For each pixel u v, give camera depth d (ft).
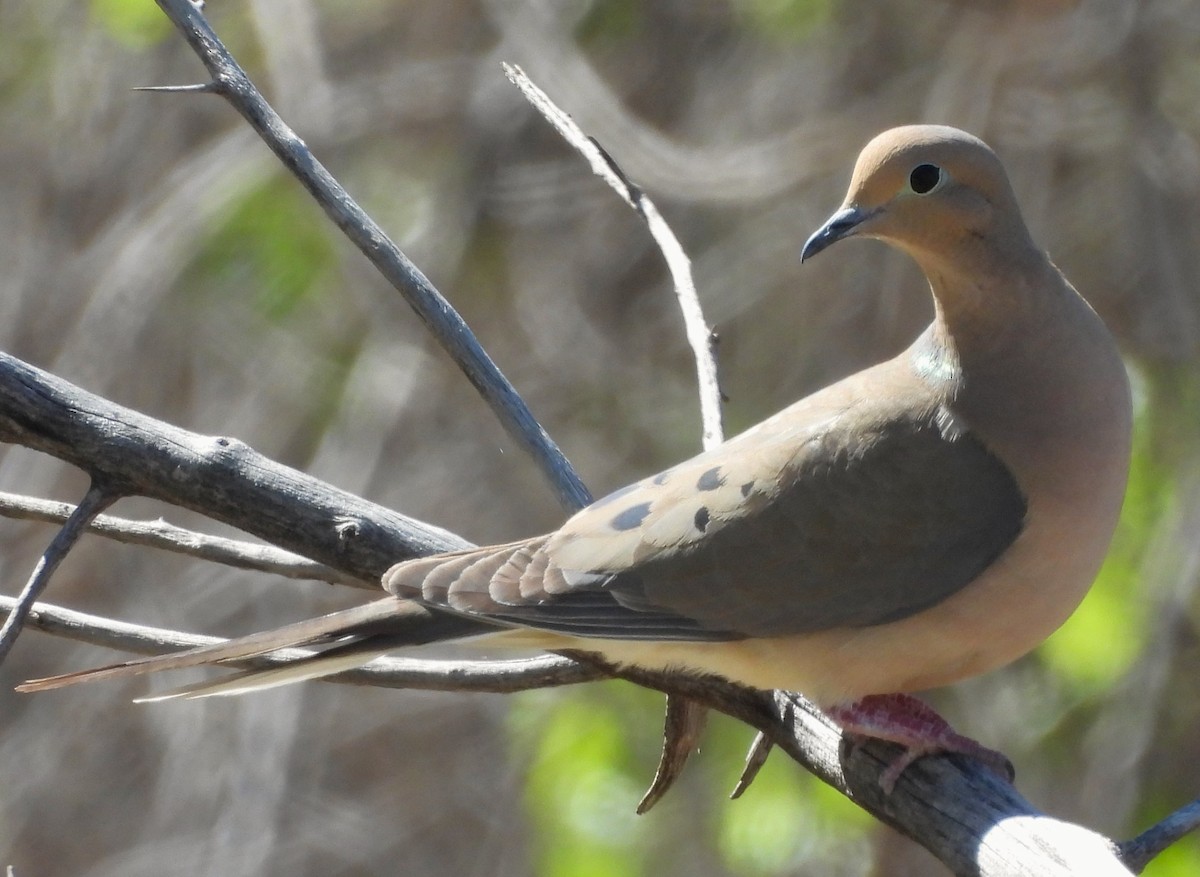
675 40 52.49
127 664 19.58
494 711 53.42
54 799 51.49
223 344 49.98
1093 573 22.76
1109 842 18.40
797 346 50.62
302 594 50.52
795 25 47.55
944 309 23.04
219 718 50.14
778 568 22.74
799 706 23.04
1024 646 23.18
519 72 25.99
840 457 22.94
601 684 43.55
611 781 41.93
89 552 51.06
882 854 42.93
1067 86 47.96
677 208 52.60
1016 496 22.41
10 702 52.19
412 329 50.72
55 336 51.26
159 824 49.57
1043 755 45.19
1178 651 45.09
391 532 21.85
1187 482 40.96
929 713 22.22
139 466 20.92
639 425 51.42
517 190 51.55
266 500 21.35
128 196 51.96
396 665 22.72
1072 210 48.85
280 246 47.60
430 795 53.06
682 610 22.65
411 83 51.24
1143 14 46.39
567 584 22.35
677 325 52.01
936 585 22.58
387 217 51.44
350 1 52.01
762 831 41.22
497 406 23.11
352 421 49.96
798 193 51.06
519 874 50.67
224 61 22.74
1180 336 44.45
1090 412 22.35
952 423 22.77
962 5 48.78
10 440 20.92
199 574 50.96
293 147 22.79
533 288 52.80
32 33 52.24
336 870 51.96
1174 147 46.73
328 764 53.62
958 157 22.40
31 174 52.34
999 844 19.36
